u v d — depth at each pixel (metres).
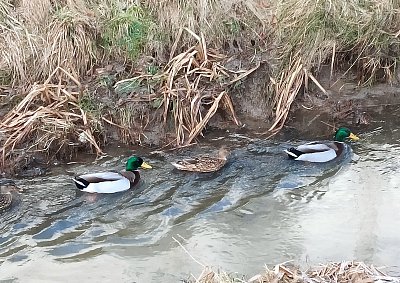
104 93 9.62
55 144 8.98
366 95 10.23
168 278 6.72
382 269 6.67
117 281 6.70
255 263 6.91
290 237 7.33
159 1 10.38
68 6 10.32
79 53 9.93
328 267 6.34
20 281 6.70
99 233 7.50
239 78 9.87
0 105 9.48
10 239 7.36
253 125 9.73
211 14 10.39
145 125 9.47
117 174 8.30
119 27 10.11
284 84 9.84
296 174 8.63
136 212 7.91
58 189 8.29
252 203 8.04
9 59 9.77
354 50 10.34
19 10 10.36
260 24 10.66
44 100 9.42
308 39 10.05
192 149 9.20
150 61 10.03
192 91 9.60
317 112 9.97
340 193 8.18
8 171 8.59
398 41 10.30
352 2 10.36
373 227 7.44
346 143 9.26
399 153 9.04
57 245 7.29
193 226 7.62
